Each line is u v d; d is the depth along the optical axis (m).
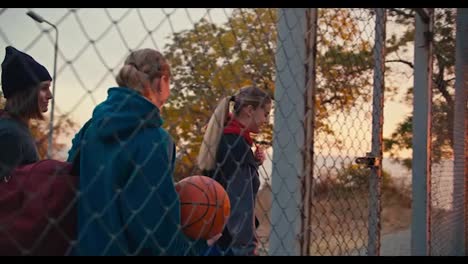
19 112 2.34
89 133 2.02
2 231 1.90
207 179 2.20
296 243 2.02
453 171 5.18
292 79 2.03
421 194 3.56
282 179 2.03
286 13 2.00
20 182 2.01
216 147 2.52
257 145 2.80
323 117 2.45
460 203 5.61
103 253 1.84
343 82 2.58
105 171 1.95
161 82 2.09
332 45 2.46
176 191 2.12
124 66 2.08
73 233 2.00
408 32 5.77
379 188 2.86
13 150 2.28
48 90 2.40
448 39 4.49
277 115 2.02
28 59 2.33
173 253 2.05
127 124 1.99
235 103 2.65
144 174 1.97
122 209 1.96
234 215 2.49
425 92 3.57
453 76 4.86
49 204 1.96
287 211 2.03
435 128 4.25
